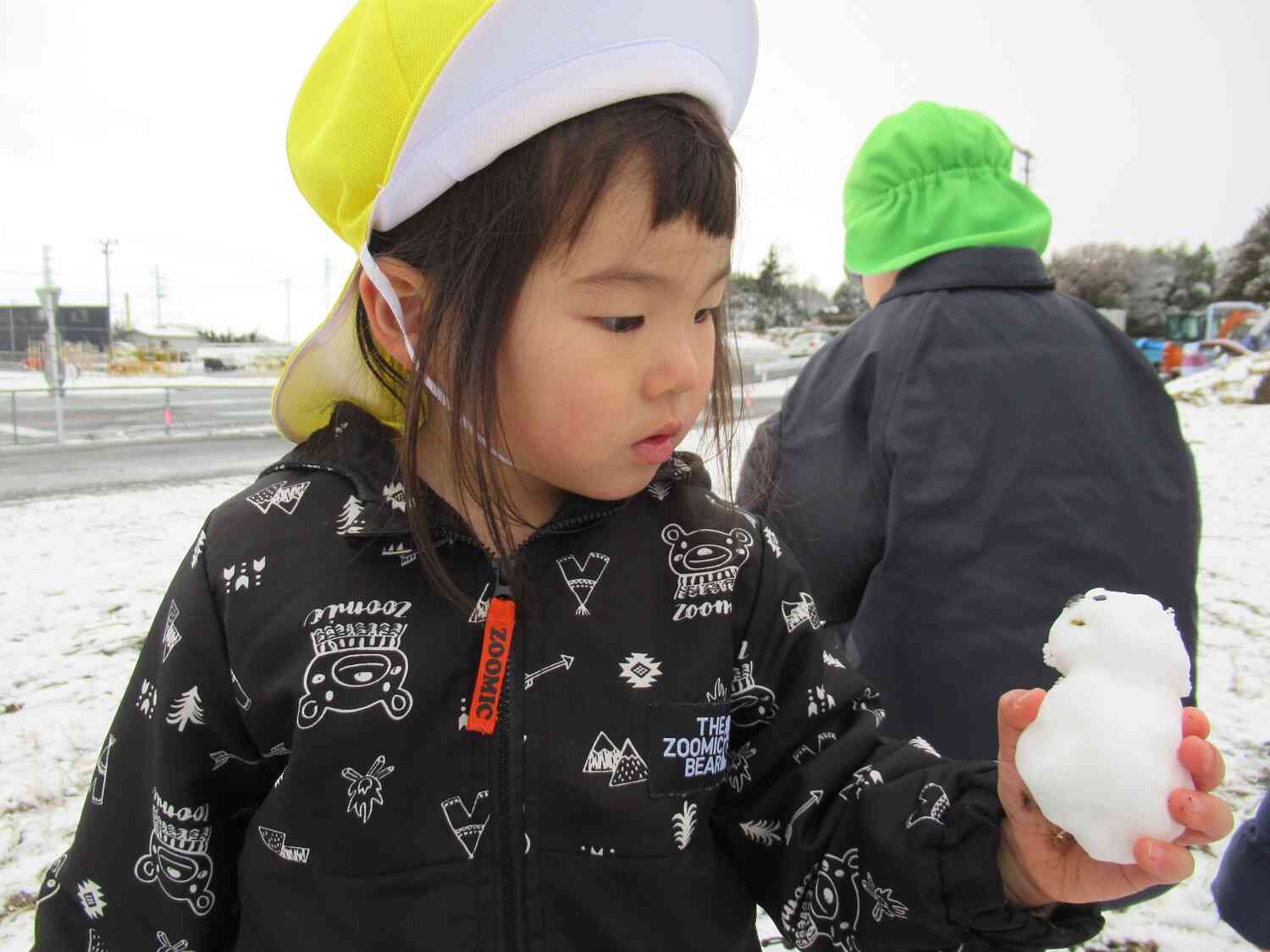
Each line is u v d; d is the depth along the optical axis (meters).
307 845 0.92
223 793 1.02
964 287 1.64
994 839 0.81
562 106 0.82
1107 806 0.67
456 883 0.91
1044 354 1.58
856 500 1.62
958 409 1.54
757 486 1.71
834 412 1.69
